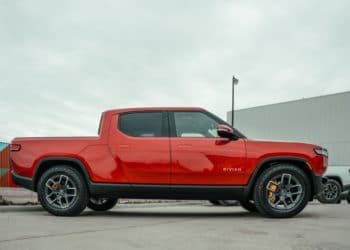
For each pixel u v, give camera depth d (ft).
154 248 16.88
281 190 25.82
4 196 41.70
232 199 26.18
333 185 49.32
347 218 25.71
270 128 142.41
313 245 17.52
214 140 26.18
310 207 34.60
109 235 19.52
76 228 21.48
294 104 135.54
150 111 27.14
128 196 26.53
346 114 121.19
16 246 17.11
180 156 25.96
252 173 25.88
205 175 25.86
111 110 27.53
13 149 27.89
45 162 27.22
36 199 39.86
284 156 25.99
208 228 21.53
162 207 37.37
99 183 26.45
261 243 17.85
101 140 26.84
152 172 26.09
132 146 26.43
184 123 26.76
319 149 26.61
